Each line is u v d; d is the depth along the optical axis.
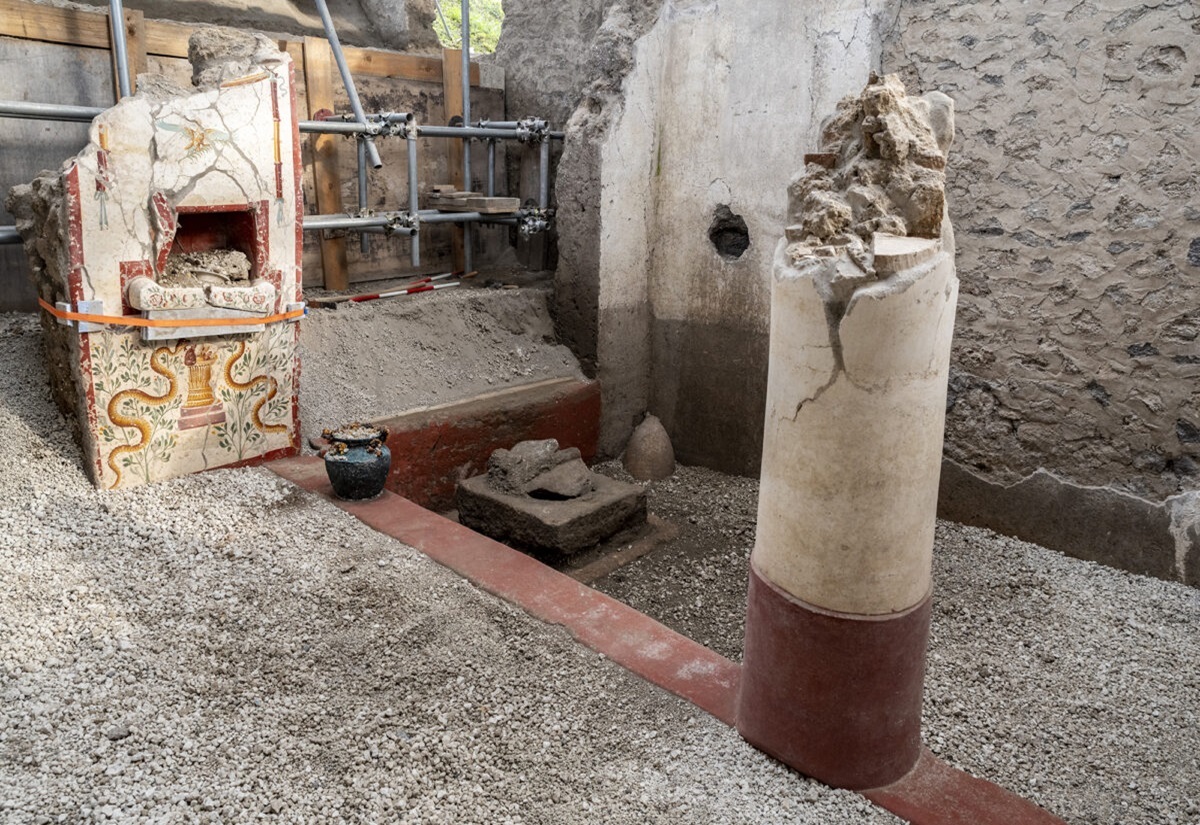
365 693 2.71
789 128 5.15
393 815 2.24
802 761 2.40
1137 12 3.90
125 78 4.60
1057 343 4.39
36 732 2.47
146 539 3.51
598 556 4.64
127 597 3.14
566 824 2.23
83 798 2.24
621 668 2.86
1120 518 4.34
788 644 2.35
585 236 5.70
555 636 3.00
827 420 2.16
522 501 4.62
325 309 5.13
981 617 3.92
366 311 5.29
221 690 2.68
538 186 6.60
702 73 5.46
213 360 4.06
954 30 4.43
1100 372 4.29
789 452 2.27
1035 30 4.18
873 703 2.31
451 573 3.40
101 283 3.65
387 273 6.22
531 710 2.65
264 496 3.96
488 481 4.85
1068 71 4.12
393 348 5.30
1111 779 2.92
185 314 3.85
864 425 2.11
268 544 3.54
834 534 2.21
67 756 2.38
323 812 2.24
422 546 3.59
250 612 3.09
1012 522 4.71
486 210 5.90
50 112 4.12
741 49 5.26
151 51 5.00
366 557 3.49
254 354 4.20
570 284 5.88
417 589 3.27
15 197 4.13
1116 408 4.27
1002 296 4.52
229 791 2.29
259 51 4.06
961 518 4.90
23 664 2.75
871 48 4.73
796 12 4.99
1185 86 3.84
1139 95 3.96
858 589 2.23
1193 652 3.65
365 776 2.37
